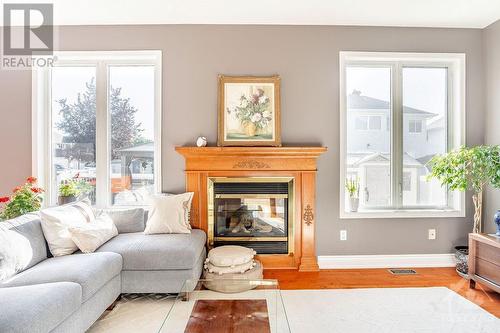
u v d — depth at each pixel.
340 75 3.51
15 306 1.55
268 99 3.47
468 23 3.48
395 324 2.27
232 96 3.46
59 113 3.64
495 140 3.43
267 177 3.41
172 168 3.48
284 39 3.50
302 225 3.41
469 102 3.60
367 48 3.53
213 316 1.81
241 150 3.29
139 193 3.63
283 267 3.44
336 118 3.51
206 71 3.49
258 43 3.49
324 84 3.51
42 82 3.57
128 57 3.52
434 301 2.63
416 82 3.69
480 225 3.28
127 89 3.62
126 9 3.13
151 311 2.49
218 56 3.49
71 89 3.63
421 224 3.55
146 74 3.63
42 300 1.64
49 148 3.61
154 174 3.59
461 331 2.17
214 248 3.14
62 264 2.18
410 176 3.68
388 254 3.53
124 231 3.12
